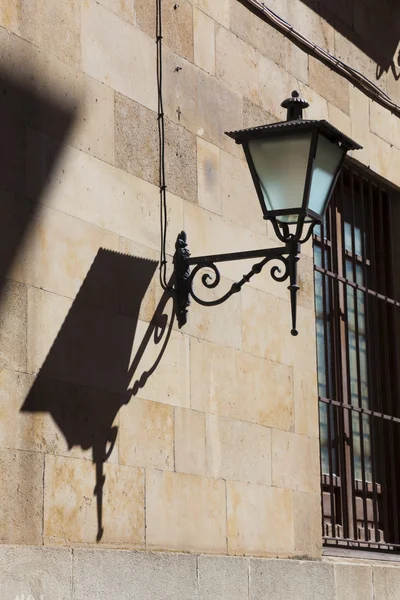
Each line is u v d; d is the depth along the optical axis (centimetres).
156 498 703
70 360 649
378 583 903
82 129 686
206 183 796
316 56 952
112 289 691
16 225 624
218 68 830
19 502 600
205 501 747
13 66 641
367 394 991
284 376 850
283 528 823
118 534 668
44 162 653
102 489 661
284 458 836
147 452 702
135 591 661
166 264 743
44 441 623
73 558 618
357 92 1008
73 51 689
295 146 673
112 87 718
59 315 645
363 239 1011
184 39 795
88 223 679
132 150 728
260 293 837
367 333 998
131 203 719
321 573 838
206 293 780
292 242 687
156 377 719
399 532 988
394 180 1051
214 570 731
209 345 774
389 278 1045
